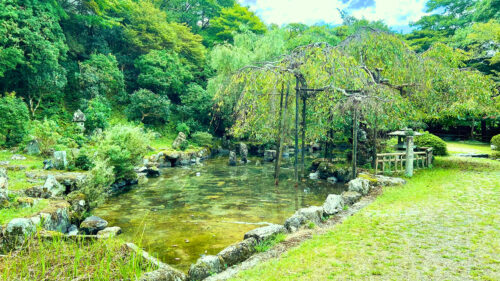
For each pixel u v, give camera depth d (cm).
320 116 1141
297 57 1077
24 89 1811
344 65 1025
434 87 1170
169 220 742
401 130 1090
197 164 1828
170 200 952
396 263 381
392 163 1284
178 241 599
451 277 339
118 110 2319
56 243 455
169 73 2430
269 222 726
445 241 450
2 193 634
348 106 988
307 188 1114
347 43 1225
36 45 1572
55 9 1827
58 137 1387
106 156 1104
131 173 1227
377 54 1196
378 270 362
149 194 1037
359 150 1339
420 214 595
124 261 397
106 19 2467
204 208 856
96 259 403
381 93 1018
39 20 1645
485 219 542
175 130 2475
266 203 908
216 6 3625
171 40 2670
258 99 1155
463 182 883
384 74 1253
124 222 727
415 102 1237
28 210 609
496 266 362
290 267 386
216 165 1797
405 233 492
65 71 1888
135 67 2586
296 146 1120
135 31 2498
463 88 1115
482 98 1115
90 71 2033
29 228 481
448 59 1195
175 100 2828
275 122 1262
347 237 487
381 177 952
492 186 812
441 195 739
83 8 2323
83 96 2073
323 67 1023
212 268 409
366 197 782
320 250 438
